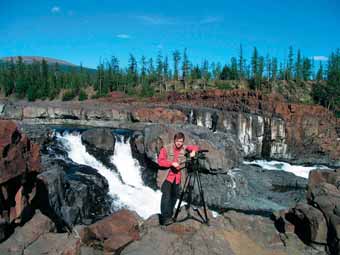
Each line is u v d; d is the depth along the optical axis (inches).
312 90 3420.3
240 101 2278.5
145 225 360.8
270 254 320.2
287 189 1093.8
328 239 324.2
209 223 357.1
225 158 989.8
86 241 340.2
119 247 316.5
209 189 969.5
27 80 3821.4
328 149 1932.8
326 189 366.0
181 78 4084.6
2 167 294.0
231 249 318.0
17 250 291.4
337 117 2287.2
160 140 983.6
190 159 347.3
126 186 987.9
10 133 315.9
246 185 1037.2
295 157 1888.5
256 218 392.5
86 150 1066.7
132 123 1845.5
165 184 344.8
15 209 322.0
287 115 2000.5
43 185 429.4
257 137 1784.0
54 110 1958.7
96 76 4037.9
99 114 1923.0
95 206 810.8
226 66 4180.6
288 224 362.0
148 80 3767.2
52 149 1007.0
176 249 309.4
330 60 3607.3
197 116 1820.9
